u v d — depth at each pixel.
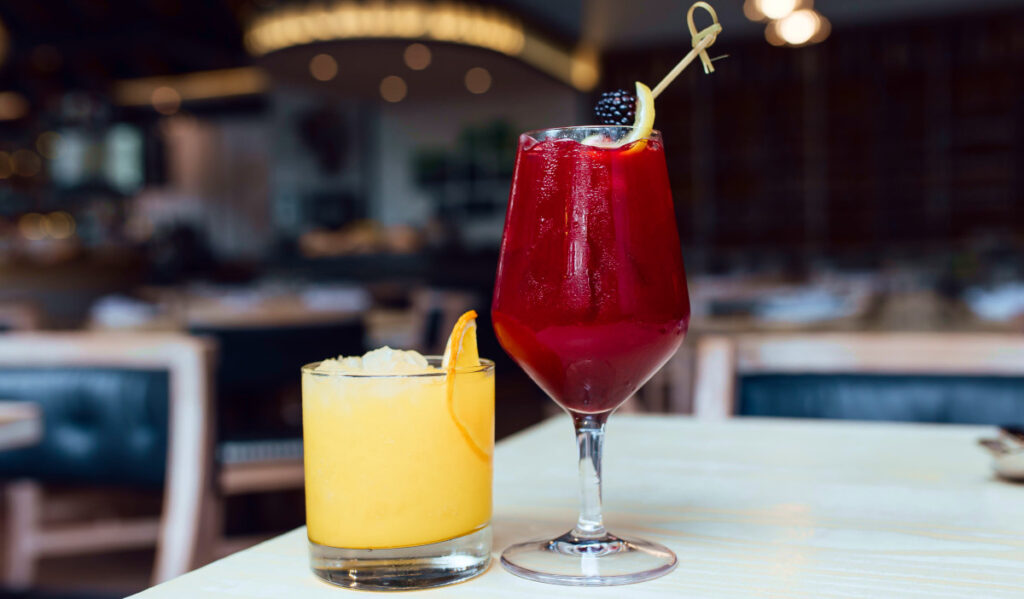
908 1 8.19
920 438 0.92
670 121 9.66
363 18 6.79
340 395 0.50
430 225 10.07
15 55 9.52
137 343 1.45
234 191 12.48
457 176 10.70
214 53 10.10
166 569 1.20
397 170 10.98
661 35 9.20
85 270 7.32
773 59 9.18
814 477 0.75
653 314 0.53
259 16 7.12
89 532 2.45
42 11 9.11
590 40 9.36
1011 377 1.17
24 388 1.49
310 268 9.42
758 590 0.47
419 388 0.49
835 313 3.10
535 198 0.55
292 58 7.65
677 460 0.83
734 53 9.29
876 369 1.22
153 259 9.05
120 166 11.50
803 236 9.20
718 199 9.49
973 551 0.54
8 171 11.04
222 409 2.95
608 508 0.66
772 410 1.23
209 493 1.25
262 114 12.12
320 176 11.23
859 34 8.80
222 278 9.49
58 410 1.48
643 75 9.71
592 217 0.53
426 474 0.49
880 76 8.81
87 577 2.61
